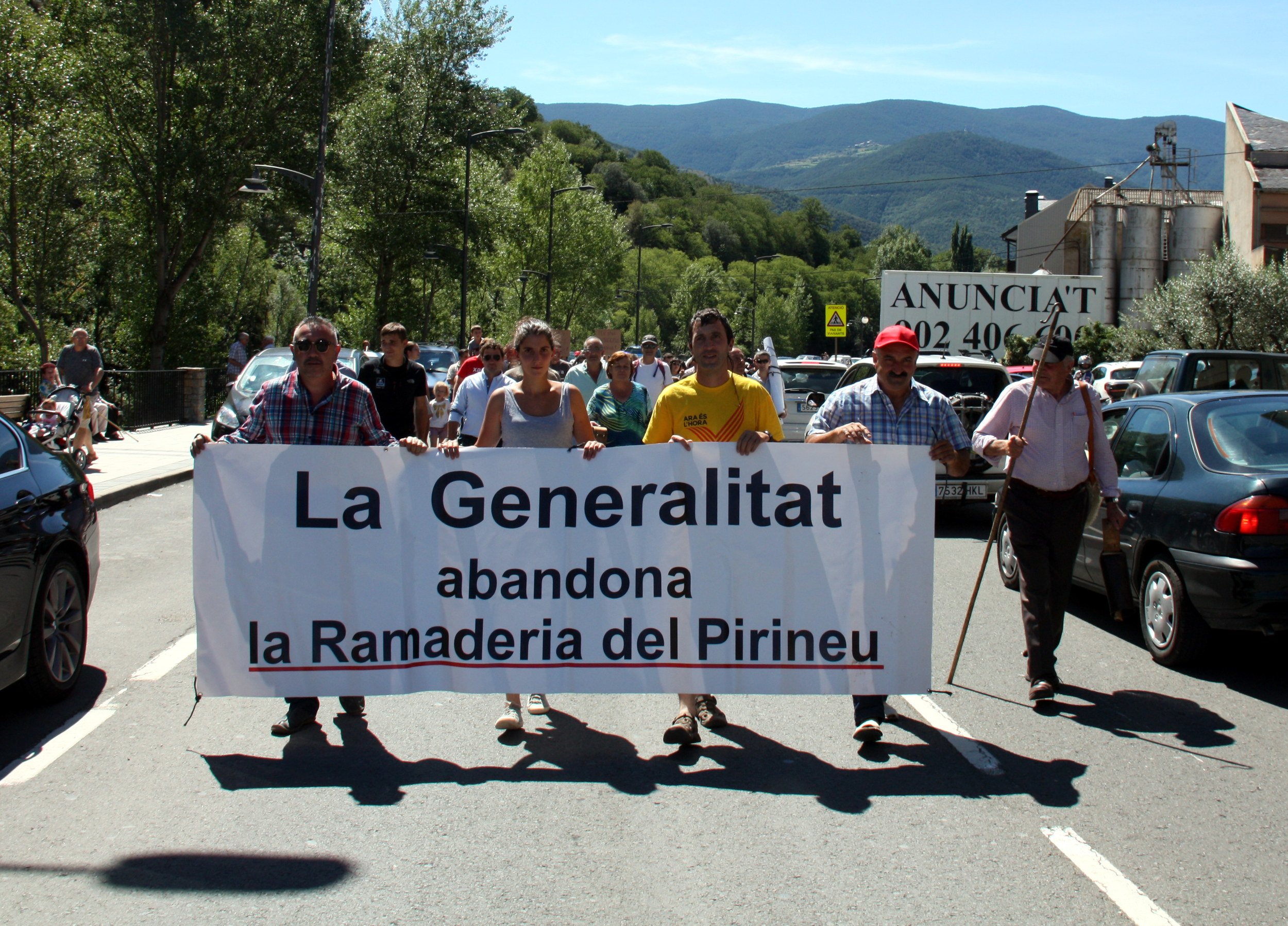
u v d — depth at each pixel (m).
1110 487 6.05
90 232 28.84
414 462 5.33
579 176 73.31
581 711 5.81
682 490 5.35
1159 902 3.67
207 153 32.50
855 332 129.00
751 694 5.73
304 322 5.35
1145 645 7.38
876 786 4.72
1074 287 28.98
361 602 5.32
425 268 50.59
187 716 5.60
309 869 3.87
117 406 22.48
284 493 5.30
